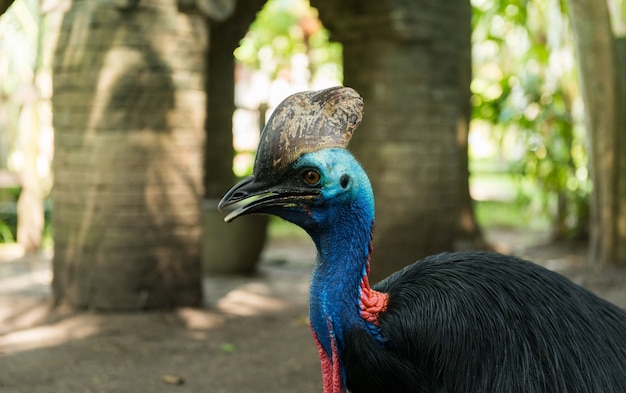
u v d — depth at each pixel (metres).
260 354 5.39
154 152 6.21
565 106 10.74
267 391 4.63
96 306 6.20
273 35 15.78
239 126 19.94
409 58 7.21
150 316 6.13
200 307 6.56
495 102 10.95
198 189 6.48
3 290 7.41
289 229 12.67
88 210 6.18
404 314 2.31
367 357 2.30
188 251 6.43
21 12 10.05
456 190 7.56
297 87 17.39
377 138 7.25
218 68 8.86
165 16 6.20
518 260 2.44
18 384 4.64
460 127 9.52
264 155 2.27
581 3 8.27
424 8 7.20
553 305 2.30
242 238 8.45
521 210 13.21
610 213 8.62
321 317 2.33
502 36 11.22
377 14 7.09
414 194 7.23
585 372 2.20
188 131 6.37
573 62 10.58
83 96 6.16
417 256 7.28
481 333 2.25
